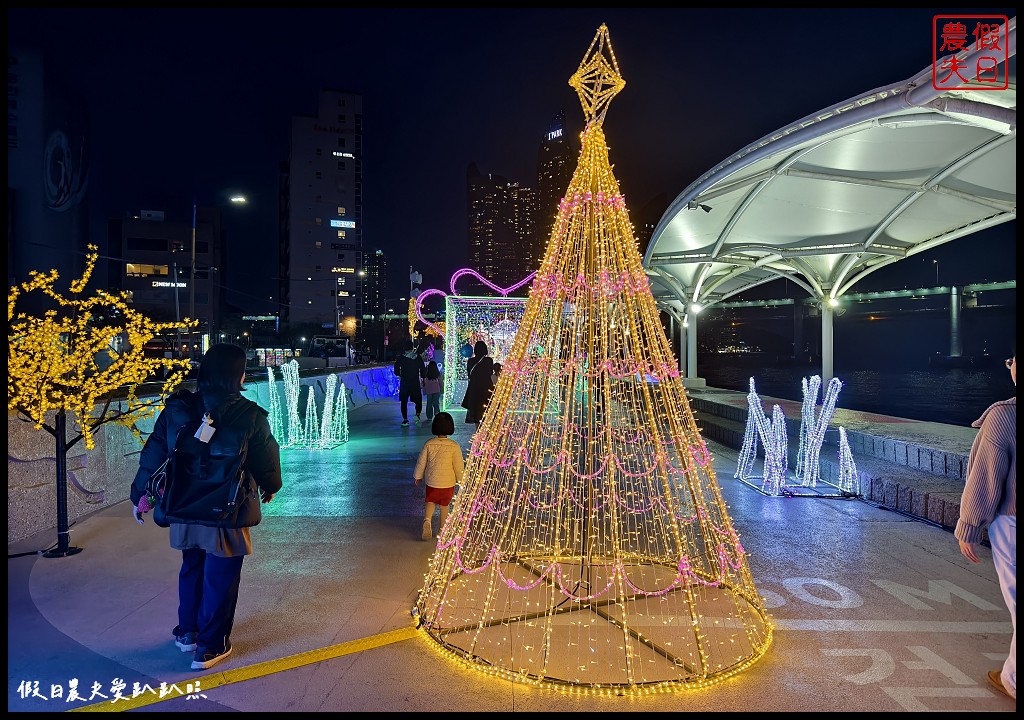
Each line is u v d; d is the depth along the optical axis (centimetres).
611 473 379
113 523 586
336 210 9306
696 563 492
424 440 1159
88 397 518
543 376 417
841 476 754
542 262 427
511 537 532
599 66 413
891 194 1151
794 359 12675
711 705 296
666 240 1602
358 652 345
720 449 1120
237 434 332
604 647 352
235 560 335
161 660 336
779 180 1139
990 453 302
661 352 407
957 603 418
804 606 413
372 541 547
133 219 6994
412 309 2084
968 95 627
